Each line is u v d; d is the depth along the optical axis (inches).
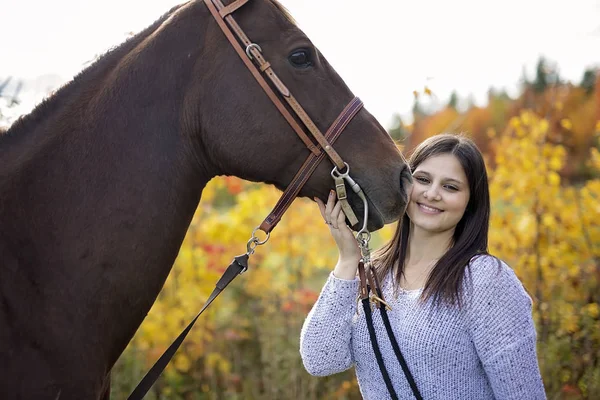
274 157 74.9
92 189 68.9
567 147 222.7
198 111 73.9
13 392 62.3
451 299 73.0
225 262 170.6
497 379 71.3
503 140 185.2
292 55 74.0
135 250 69.9
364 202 74.9
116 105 71.4
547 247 167.6
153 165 71.5
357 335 81.4
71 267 67.1
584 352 145.1
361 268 79.9
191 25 74.0
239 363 163.5
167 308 166.9
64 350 65.6
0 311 63.5
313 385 149.0
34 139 70.4
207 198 186.2
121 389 154.8
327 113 75.2
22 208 67.1
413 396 76.0
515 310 71.7
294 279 194.5
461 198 78.7
